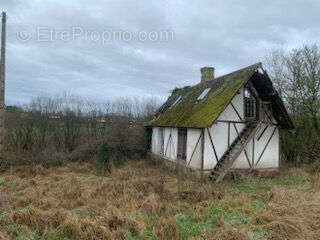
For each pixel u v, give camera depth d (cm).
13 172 1681
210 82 2016
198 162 1576
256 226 802
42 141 2348
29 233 745
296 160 2020
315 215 862
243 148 1527
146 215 888
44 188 1287
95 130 2603
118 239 727
